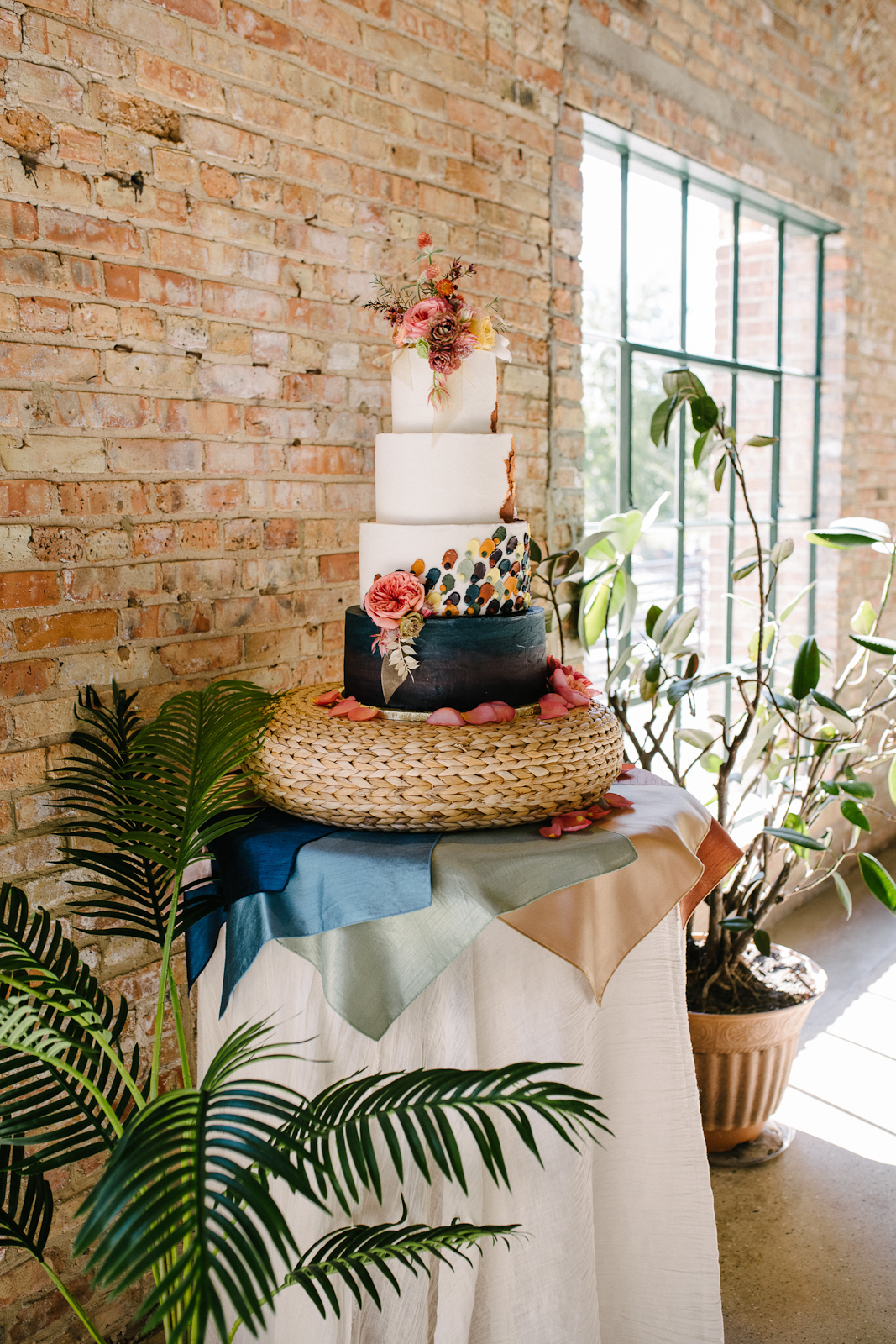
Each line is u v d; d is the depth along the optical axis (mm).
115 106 1553
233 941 1334
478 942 1335
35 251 1480
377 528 1541
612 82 2568
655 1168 1519
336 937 1254
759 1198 2086
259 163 1772
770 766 2518
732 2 3006
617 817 1471
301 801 1408
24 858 1540
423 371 1531
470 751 1367
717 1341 1524
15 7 1422
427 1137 1001
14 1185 1281
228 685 1538
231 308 1757
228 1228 825
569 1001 1365
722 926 2238
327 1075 1307
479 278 2244
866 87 3695
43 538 1526
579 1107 1039
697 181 3121
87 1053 1142
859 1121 2357
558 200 2439
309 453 1924
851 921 3514
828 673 3865
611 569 2447
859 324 3889
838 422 3844
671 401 2131
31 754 1537
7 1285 1527
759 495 3756
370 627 1540
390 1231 1121
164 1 1600
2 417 1465
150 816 1300
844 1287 1829
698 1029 2109
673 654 2365
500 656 1515
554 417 2496
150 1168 845
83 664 1595
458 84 2145
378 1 1952
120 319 1595
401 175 2039
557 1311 1366
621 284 2867
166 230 1645
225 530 1792
